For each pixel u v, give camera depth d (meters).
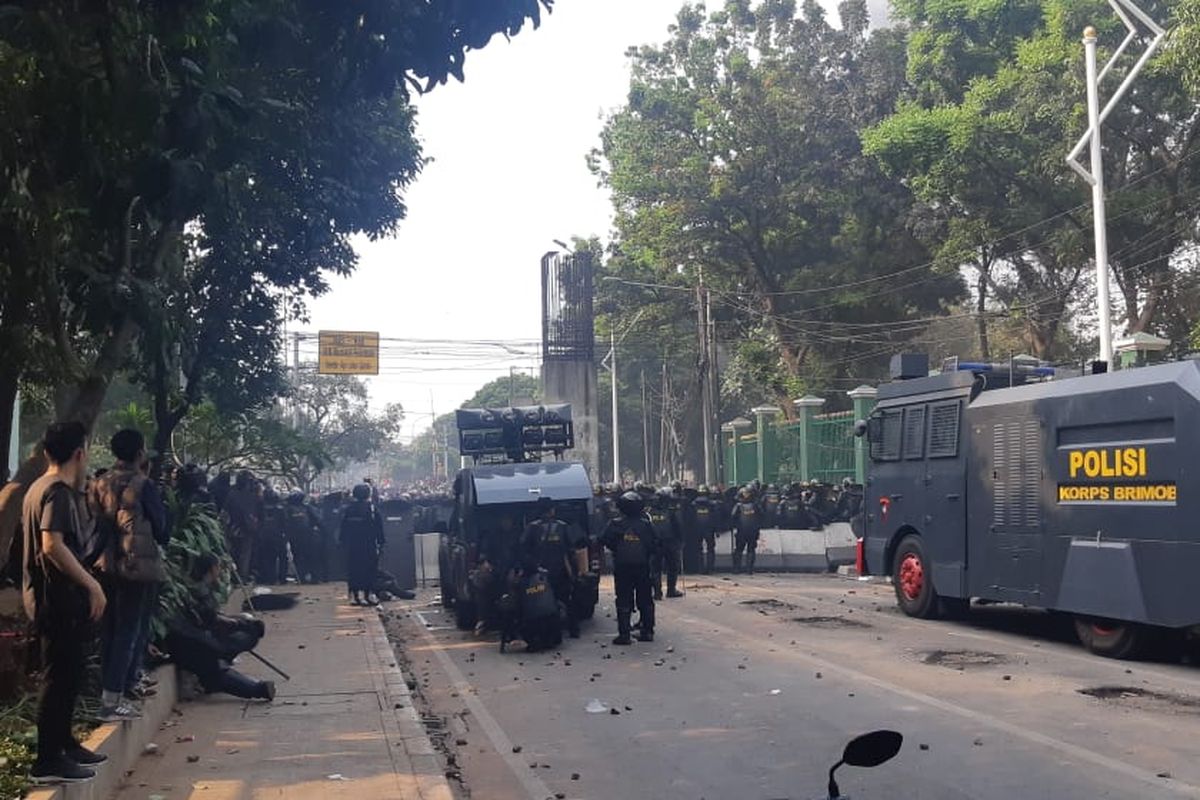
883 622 15.86
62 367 8.69
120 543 7.61
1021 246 35.66
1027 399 13.70
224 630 10.12
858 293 42.47
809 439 32.84
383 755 7.91
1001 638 14.20
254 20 8.65
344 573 23.06
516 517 15.60
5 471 11.55
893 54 43.34
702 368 40.72
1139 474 11.83
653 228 44.81
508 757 8.54
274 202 16.28
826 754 8.26
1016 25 35.47
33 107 7.40
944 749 8.30
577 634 15.09
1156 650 12.53
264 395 21.48
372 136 16.44
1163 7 29.78
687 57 44.56
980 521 14.57
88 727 7.22
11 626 8.24
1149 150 32.34
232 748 8.13
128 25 7.38
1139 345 19.72
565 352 33.94
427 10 7.54
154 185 7.68
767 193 43.19
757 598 19.14
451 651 14.23
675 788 7.49
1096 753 8.06
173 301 14.80
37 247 7.95
